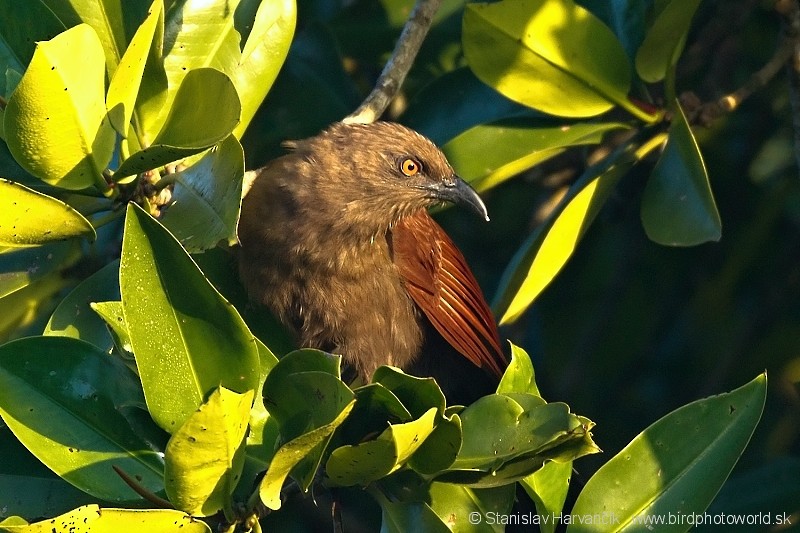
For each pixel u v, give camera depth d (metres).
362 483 6.69
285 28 8.55
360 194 9.71
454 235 13.98
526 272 9.33
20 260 8.25
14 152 6.88
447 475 6.75
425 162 9.93
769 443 12.42
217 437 5.91
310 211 9.57
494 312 9.50
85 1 7.62
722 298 13.36
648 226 8.84
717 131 13.35
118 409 7.01
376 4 11.66
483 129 10.02
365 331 9.91
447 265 10.51
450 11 11.51
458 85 10.59
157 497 6.51
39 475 7.23
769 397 13.00
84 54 6.63
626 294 13.75
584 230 9.46
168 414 6.65
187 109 7.16
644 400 13.56
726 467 7.30
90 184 7.30
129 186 7.56
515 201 14.18
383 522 7.13
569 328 13.92
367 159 9.82
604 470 7.41
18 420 6.82
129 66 6.93
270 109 10.93
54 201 6.83
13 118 6.68
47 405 6.93
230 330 6.61
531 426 6.58
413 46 9.73
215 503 6.40
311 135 10.90
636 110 9.52
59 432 6.89
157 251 6.56
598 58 9.27
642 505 7.34
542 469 7.66
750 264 13.78
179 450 5.92
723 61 12.55
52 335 7.04
